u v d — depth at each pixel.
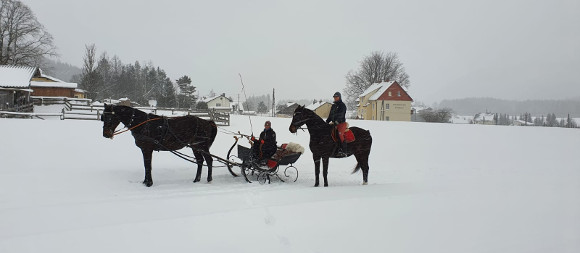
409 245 4.87
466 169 12.90
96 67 69.06
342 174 11.84
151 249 4.41
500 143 20.92
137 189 8.28
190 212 5.89
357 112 73.62
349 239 5.00
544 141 22.33
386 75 71.12
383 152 16.88
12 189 7.79
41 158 11.67
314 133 9.36
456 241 5.03
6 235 4.65
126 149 14.14
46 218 5.43
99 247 4.35
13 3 50.25
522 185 8.80
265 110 111.44
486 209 6.45
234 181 9.79
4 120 19.52
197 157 9.74
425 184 8.89
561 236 5.30
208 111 31.00
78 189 8.04
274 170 9.64
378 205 6.46
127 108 8.86
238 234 4.98
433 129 28.02
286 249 4.64
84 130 17.75
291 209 5.99
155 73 105.88
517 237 5.23
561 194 7.68
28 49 51.81
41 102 38.38
